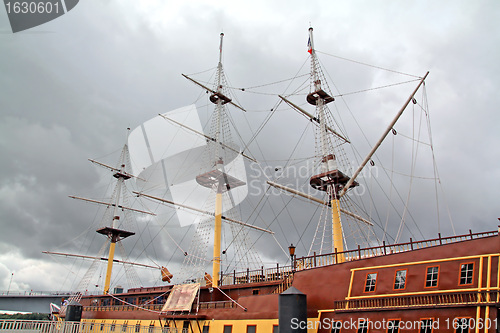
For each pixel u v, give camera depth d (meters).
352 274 21.36
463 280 17.05
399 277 19.33
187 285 31.17
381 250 21.12
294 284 24.19
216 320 26.62
